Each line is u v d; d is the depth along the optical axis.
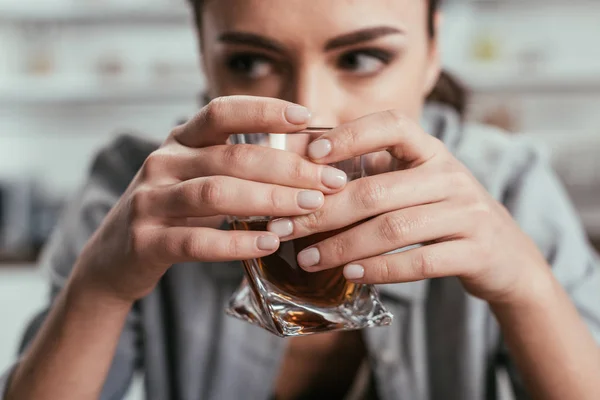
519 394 0.50
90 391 0.39
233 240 0.31
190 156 0.32
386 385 0.51
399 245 0.31
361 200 0.31
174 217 0.32
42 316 0.50
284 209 0.30
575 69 1.54
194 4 0.48
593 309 0.49
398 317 0.52
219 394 0.52
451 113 0.59
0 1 1.58
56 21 1.66
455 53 1.59
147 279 0.35
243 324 0.52
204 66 0.48
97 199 0.54
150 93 1.62
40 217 1.58
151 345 0.53
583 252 0.52
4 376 0.42
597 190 1.50
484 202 0.34
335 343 0.52
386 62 0.41
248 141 0.31
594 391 0.38
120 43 1.69
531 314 0.37
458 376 0.52
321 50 0.40
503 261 0.35
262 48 0.41
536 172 0.54
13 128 1.71
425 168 0.32
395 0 0.40
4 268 1.45
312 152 0.30
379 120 0.31
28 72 1.67
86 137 1.72
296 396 0.53
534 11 1.58
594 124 1.60
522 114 1.60
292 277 0.32
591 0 1.56
